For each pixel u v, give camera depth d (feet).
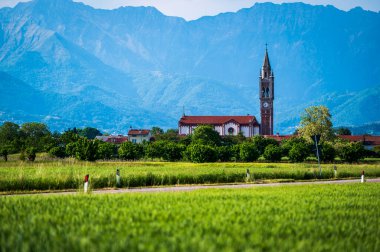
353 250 63.10
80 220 78.07
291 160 406.21
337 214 89.25
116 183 170.19
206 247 60.75
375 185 160.66
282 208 94.12
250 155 406.21
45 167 244.63
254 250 60.59
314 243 65.87
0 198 107.76
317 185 162.30
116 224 75.31
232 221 79.41
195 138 584.40
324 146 403.75
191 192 128.47
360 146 408.46
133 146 413.18
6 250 60.39
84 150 350.23
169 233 69.05
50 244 62.85
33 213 84.53
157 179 182.09
